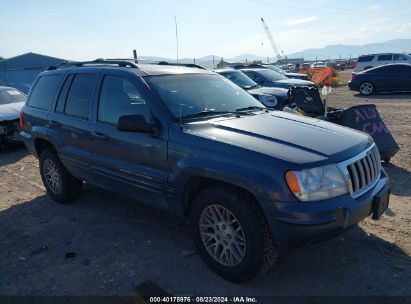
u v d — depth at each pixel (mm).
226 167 3244
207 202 3484
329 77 27562
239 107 4473
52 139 5266
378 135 6598
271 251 3248
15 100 10867
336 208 3057
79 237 4531
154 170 3908
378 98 18281
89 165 4727
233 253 3406
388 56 29719
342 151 3305
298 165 3020
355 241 4129
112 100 4453
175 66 4996
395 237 4184
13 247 4406
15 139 9594
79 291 3477
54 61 35250
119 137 4219
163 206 3955
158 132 3820
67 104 5121
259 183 3057
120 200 5660
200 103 4234
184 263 3844
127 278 3629
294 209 2975
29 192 6352
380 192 3535
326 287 3381
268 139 3416
